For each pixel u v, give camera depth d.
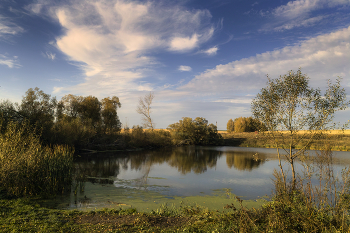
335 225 5.88
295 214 6.18
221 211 8.82
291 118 8.77
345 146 35.06
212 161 26.75
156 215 7.62
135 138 42.16
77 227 6.09
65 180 11.71
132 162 24.88
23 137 11.56
